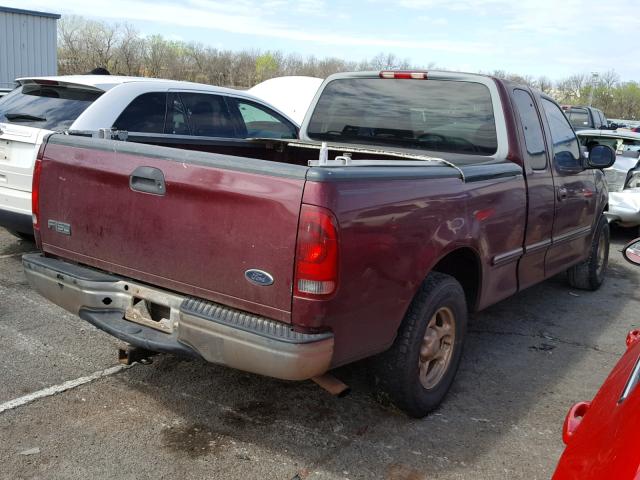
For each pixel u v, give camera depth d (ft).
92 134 12.88
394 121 16.47
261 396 12.94
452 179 12.03
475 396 13.62
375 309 10.25
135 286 11.03
